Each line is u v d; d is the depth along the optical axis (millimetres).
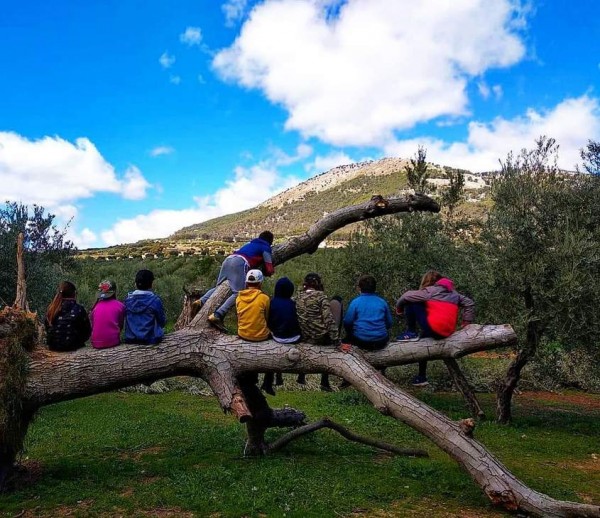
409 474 6801
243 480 6301
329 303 7410
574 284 9891
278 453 7895
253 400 7586
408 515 5434
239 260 7914
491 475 5816
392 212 8453
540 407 13469
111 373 6797
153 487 6109
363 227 15906
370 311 7398
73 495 5926
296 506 5523
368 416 11117
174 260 39625
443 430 6191
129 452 8141
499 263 10930
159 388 15258
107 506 5547
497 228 11133
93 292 23062
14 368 6312
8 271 15008
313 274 7621
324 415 11164
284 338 7195
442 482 6512
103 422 10609
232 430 9547
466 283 11859
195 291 8453
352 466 7156
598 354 10695
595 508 5273
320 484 6254
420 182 15914
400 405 6457
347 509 5488
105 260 46625
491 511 5703
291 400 13148
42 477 6672
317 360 7055
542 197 11180
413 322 7539
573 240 10156
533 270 10398
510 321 10625
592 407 13664
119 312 7090
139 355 6891
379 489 6129
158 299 7160
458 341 7129
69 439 9148
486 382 15789
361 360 6965
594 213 10938
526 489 5656
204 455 7668
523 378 16250
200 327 7426
